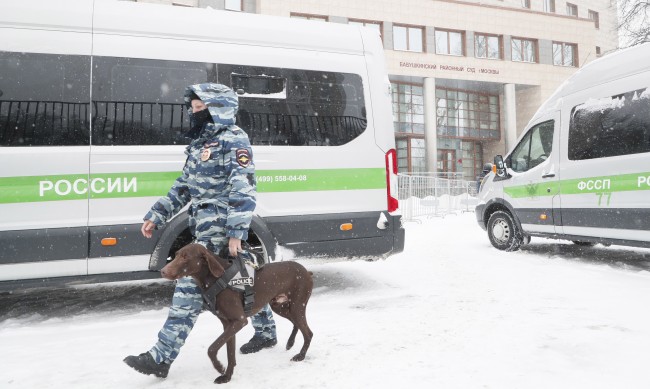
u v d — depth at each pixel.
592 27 30.64
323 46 5.61
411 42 26.70
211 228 3.14
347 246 5.45
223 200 3.16
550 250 8.78
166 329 3.05
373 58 5.85
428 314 4.52
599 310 4.45
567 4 32.69
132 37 4.87
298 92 5.43
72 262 4.52
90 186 4.59
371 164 5.64
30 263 4.40
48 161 4.48
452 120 28.64
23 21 4.55
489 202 9.08
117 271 4.67
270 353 3.53
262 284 3.12
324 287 5.93
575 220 7.18
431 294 5.40
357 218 5.50
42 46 4.58
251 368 3.23
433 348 3.53
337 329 4.09
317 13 24.31
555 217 7.54
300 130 5.38
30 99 4.51
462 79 27.41
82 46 4.70
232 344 3.00
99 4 4.81
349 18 25.00
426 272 6.80
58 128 4.56
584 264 7.21
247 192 3.08
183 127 4.95
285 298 3.33
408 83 27.41
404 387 2.84
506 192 8.63
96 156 4.62
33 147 4.47
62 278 4.53
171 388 2.96
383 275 6.64
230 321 2.99
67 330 4.32
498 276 6.31
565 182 7.34
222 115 3.15
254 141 5.18
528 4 30.89
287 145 5.30
